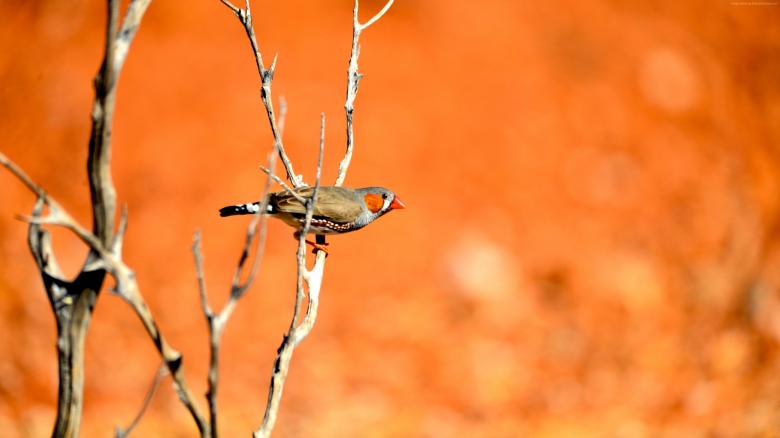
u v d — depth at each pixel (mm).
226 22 19578
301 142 17812
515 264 16969
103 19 19609
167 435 12234
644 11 22312
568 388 14023
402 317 15688
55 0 19469
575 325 15805
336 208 6961
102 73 3635
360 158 17734
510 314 16031
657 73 20859
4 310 14617
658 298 16641
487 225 17438
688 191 19094
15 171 3494
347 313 15695
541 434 12523
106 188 3760
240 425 12594
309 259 10656
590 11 21672
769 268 17344
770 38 23109
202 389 13531
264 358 14477
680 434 12188
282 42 19250
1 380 13180
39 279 15391
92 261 3869
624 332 15703
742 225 18359
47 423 12391
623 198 18609
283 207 6863
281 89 18484
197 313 15352
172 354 3816
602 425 12734
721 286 16797
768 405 12898
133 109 18094
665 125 20219
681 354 15008
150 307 15289
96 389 13320
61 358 4047
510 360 14797
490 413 13281
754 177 19875
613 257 17375
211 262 16359
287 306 15711
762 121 21531
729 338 15438
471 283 16484
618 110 19984
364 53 19281
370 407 13352
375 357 14680
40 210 4090
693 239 18047
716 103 21172
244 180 17406
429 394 13789
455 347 15094
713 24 22766
